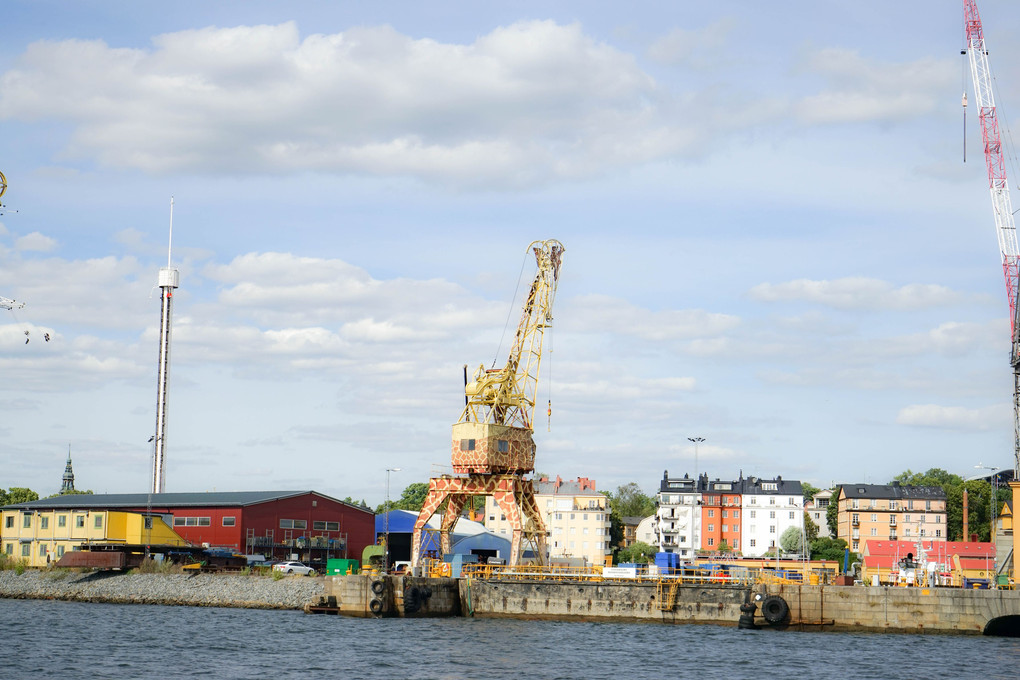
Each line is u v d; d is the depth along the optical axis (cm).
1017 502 11088
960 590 10244
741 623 10625
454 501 13250
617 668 8075
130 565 14375
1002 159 15738
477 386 13112
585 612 11194
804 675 7856
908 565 13150
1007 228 15638
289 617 11412
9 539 16450
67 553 14625
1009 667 8269
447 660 8319
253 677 7488
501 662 8262
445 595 11650
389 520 18100
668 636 9912
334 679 7456
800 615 10488
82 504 17325
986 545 19188
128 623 10594
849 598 10419
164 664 7944
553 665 8162
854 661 8494
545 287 13712
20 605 12775
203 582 13425
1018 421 12656
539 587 11375
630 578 11275
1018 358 12619
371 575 11731
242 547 16262
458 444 12925
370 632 9975
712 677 7744
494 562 14062
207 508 16612
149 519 15575
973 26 16138
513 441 12988
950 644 9531
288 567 14512
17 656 8200
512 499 12775
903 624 10288
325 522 17400
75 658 8156
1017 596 10138
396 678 7538
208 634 9700
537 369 13562
